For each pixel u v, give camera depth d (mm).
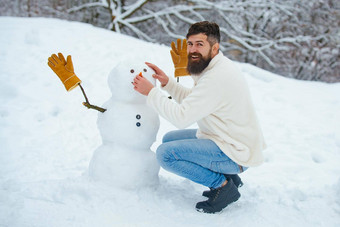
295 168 3488
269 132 4500
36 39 6066
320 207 2426
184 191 2572
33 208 2072
